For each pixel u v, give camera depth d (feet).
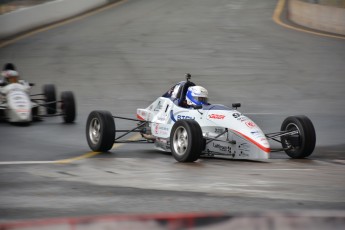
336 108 231.30
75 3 486.79
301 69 306.76
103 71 301.02
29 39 385.09
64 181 104.17
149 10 504.02
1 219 75.36
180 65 313.53
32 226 50.62
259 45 364.17
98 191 94.53
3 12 446.60
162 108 151.12
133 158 137.08
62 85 274.16
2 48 357.61
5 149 148.56
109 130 144.56
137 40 377.50
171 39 380.17
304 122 137.39
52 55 337.52
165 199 88.22
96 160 133.08
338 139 171.94
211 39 380.58
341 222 53.31
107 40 378.12
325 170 120.47
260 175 112.27
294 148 139.03
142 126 156.04
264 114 216.95
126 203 85.40
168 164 127.75
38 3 480.23
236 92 261.85
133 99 247.70
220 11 493.77
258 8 511.81
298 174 114.01
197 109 141.59
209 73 297.33
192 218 51.62
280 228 52.47
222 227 51.90
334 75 295.48
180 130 132.77
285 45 364.38
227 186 99.30
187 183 102.42
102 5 542.57
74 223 50.80
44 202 86.02
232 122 134.21
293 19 458.09
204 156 142.72
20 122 195.72
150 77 289.12
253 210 80.48
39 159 134.00
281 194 92.07
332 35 399.44
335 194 92.27
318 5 424.46
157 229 51.42
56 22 453.17
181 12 487.61
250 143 130.00
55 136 171.12
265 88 269.44
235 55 337.31
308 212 54.19
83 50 350.43
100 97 250.78
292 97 253.24
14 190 95.40
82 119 206.08
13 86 195.31
